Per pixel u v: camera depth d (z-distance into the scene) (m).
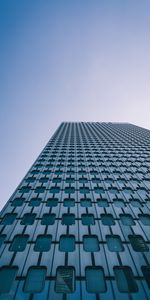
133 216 22.41
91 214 22.59
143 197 26.89
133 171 35.97
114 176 33.66
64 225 20.48
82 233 19.30
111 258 16.27
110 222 21.25
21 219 21.39
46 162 40.09
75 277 14.62
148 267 15.48
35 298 13.09
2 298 13.02
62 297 13.26
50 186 29.48
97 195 27.19
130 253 16.84
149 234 19.31
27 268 15.11
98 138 63.19
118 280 14.46
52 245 17.61
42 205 24.28
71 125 88.75
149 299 13.20
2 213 22.44
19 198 25.88
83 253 16.75
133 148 51.22
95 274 14.95
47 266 15.38
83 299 13.17
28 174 33.84
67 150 49.31
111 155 45.44
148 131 74.88
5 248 17.08
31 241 18.00
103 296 13.38
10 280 14.24
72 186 29.66
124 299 13.19
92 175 33.84
